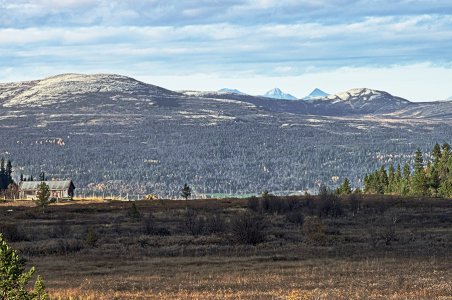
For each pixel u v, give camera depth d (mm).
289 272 59125
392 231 88125
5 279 29156
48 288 49719
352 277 55188
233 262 67562
